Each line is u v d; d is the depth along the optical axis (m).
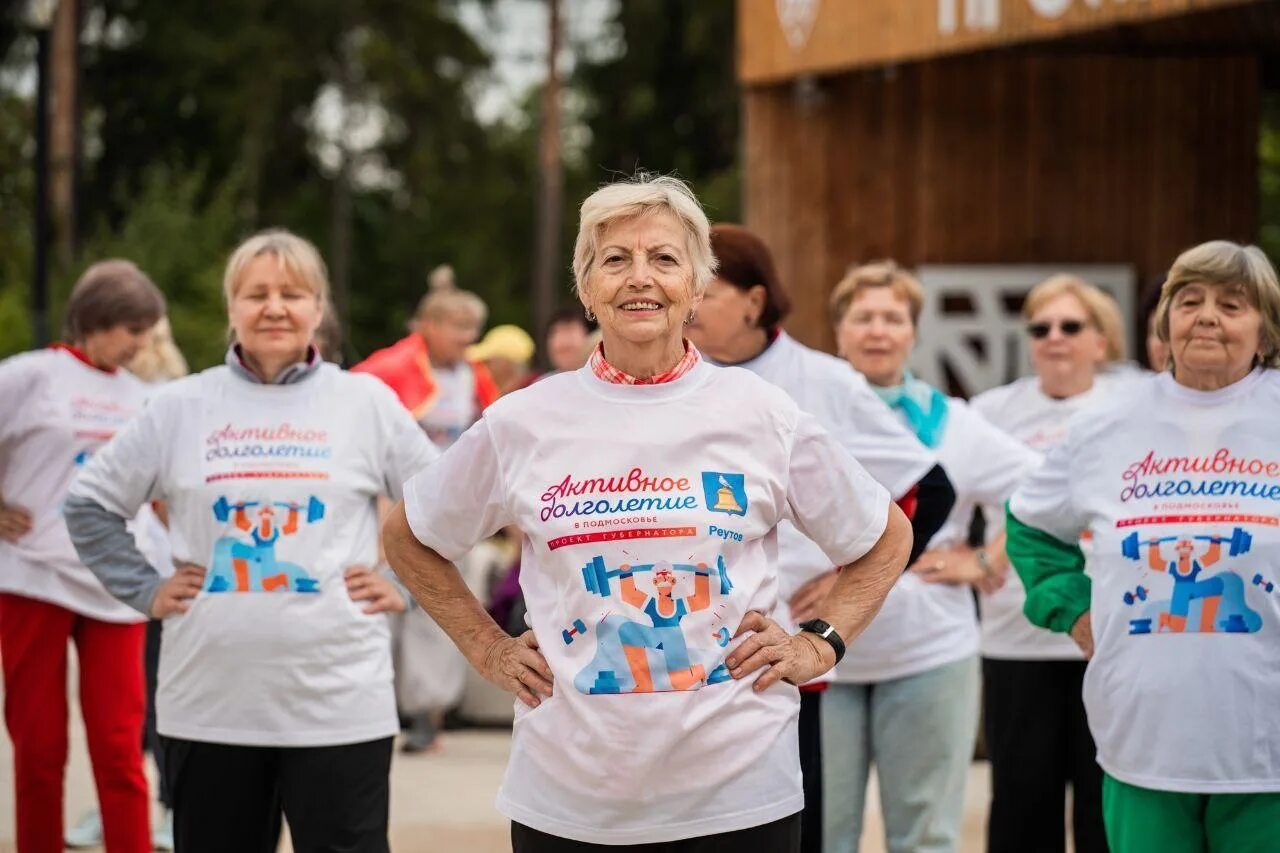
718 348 4.49
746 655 3.14
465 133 37.19
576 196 37.84
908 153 9.98
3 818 6.58
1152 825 3.91
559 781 3.16
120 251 24.09
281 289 4.38
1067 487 4.17
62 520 5.36
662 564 3.12
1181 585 3.87
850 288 5.31
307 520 4.33
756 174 10.16
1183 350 3.93
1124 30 8.83
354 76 36.41
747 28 10.14
